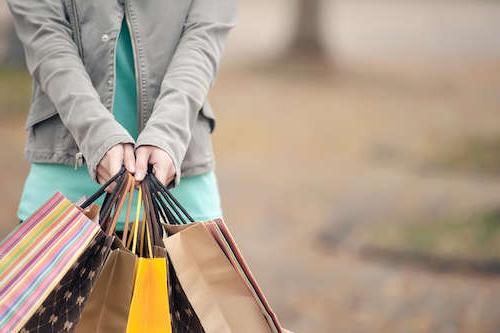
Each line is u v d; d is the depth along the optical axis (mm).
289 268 10852
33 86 4309
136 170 3674
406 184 15516
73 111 3900
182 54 4203
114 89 4164
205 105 4355
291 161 17891
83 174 4180
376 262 11070
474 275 10523
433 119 22547
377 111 23844
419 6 61906
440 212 13109
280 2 63938
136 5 4219
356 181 15938
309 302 9625
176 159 3801
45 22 4129
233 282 3430
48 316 3316
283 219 13383
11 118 19344
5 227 11875
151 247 3537
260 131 20938
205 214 4324
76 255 3273
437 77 30281
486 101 25625
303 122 22172
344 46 37094
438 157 17875
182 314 3535
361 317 9195
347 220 13023
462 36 43469
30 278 3219
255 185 15703
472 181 15664
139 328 3367
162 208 3891
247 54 33562
